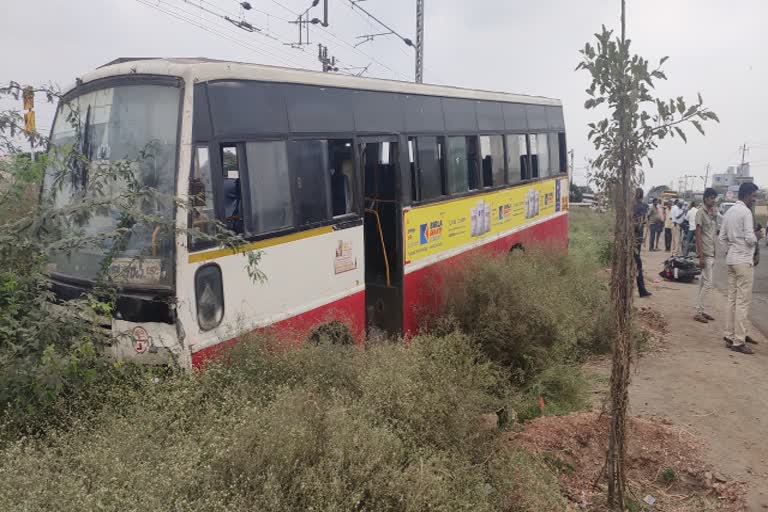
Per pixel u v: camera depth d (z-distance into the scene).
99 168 4.37
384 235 7.39
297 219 5.52
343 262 6.14
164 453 3.28
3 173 4.31
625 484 4.34
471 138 9.05
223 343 4.65
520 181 10.81
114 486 2.90
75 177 5.05
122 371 4.11
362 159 6.63
